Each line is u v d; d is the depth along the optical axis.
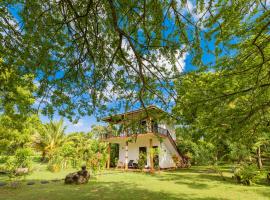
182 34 4.16
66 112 5.14
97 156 17.41
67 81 4.85
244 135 6.69
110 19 4.20
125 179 13.50
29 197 7.85
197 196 8.27
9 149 13.70
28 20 3.96
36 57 4.38
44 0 3.96
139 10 3.97
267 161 23.45
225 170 19.73
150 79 4.76
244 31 4.04
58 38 4.38
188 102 5.22
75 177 11.44
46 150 29.77
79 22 4.00
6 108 6.59
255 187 10.53
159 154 20.33
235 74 4.93
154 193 8.80
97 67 4.83
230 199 7.84
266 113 5.99
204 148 15.90
